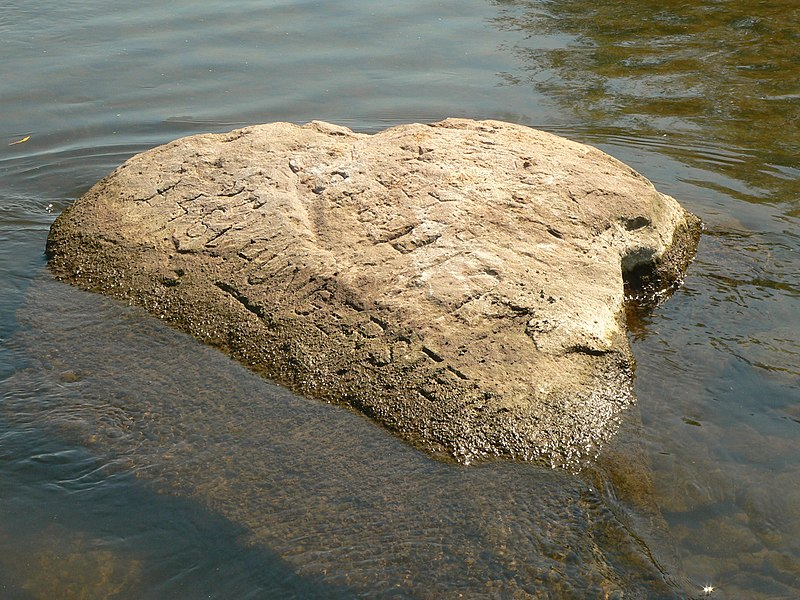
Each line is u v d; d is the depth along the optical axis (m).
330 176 5.59
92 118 8.30
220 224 5.40
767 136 7.99
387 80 9.09
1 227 6.35
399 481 4.02
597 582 3.61
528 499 3.96
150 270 5.32
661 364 4.92
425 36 10.18
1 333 5.10
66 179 7.30
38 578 3.69
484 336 4.57
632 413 4.48
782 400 4.66
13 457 4.25
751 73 9.34
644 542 3.82
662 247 5.70
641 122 8.28
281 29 10.28
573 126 8.20
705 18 10.88
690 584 3.64
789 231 6.30
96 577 3.68
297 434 4.28
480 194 5.39
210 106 8.52
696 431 4.43
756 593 3.61
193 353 4.84
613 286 5.09
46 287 5.45
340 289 4.86
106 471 4.17
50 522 3.93
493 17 10.82
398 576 3.61
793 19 10.77
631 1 11.41
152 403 4.54
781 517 3.97
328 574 3.63
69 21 10.45
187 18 10.57
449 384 4.35
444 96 8.78
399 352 4.52
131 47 9.73
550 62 9.59
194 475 4.11
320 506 3.92
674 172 7.32
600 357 4.63
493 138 5.98
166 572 3.69
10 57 9.44
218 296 5.06
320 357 4.62
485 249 5.03
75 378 4.73
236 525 3.87
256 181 5.60
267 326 4.84
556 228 5.30
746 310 5.41
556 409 4.33
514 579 3.60
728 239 6.20
